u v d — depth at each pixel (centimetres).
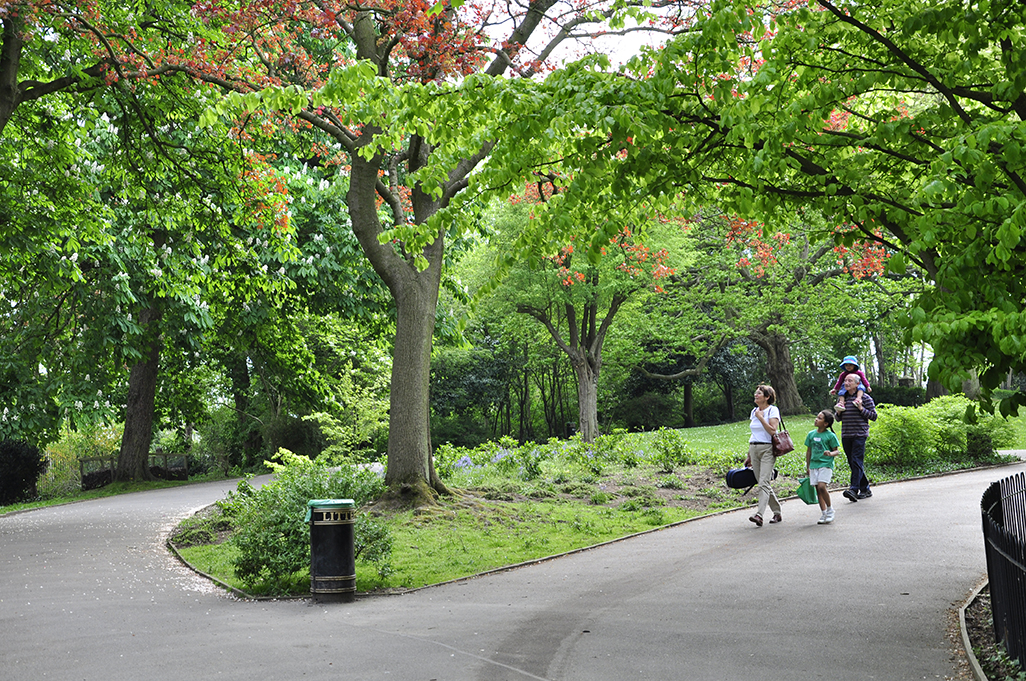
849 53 606
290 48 1518
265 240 2291
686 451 2036
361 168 1490
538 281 3284
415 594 909
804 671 558
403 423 1463
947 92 558
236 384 3738
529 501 1541
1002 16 529
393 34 1400
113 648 683
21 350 2534
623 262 3109
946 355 446
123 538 1439
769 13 700
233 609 855
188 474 3434
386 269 1502
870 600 747
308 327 3294
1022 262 487
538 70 1463
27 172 1875
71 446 3822
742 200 683
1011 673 518
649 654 614
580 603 806
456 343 2347
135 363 2786
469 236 2388
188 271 2258
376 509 1398
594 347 3497
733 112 579
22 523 1730
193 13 1539
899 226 590
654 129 600
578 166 662
